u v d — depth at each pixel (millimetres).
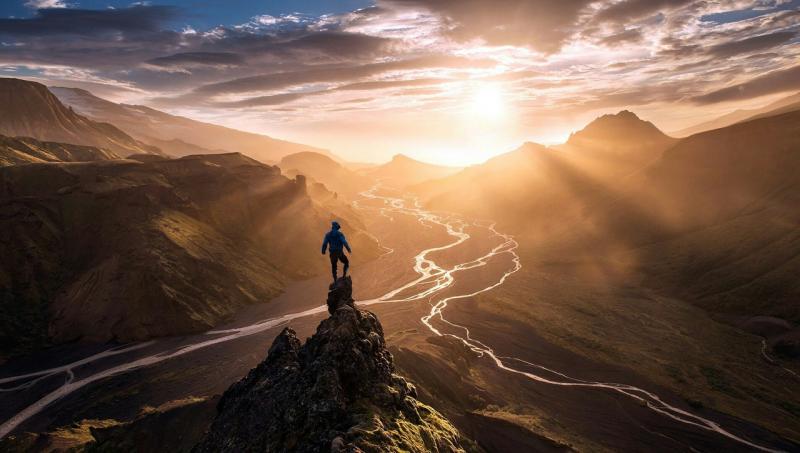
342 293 27734
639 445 63156
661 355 96875
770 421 70312
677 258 156750
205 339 116312
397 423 22438
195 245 152500
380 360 26625
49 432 68750
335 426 21234
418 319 125375
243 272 155000
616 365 91188
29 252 135250
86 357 107938
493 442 56844
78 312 121938
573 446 56844
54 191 159250
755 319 110875
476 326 117500
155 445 54281
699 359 94562
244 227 184625
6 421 81062
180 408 59531
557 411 72438
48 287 132625
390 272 181250
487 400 72125
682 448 62750
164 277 129375
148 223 149875
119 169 179000
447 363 81375
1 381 97062
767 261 129750
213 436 24172
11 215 139750
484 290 152000
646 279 151375
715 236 160000
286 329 31172
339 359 23969
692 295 132875
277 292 155250
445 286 159250
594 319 120312
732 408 73812
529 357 96875
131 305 121438
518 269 178750
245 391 27312
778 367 91188
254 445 21688
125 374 97562
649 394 79188
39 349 113000
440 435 24828
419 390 67750
